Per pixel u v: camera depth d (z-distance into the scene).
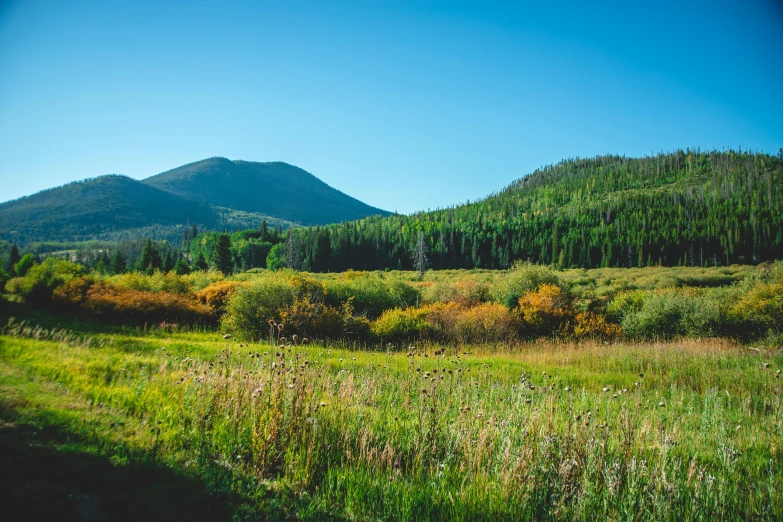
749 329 18.66
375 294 22.06
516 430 5.24
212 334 16.73
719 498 4.18
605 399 8.09
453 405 6.75
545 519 3.84
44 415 4.57
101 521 2.88
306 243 95.19
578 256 93.00
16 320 15.20
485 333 18.00
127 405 5.71
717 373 11.04
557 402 7.25
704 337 18.14
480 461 4.66
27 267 40.03
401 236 107.81
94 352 9.50
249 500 3.64
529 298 20.70
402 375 9.37
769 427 6.73
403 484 4.17
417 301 21.64
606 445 4.82
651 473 4.38
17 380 5.97
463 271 83.38
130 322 18.34
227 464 4.27
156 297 19.67
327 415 5.29
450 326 18.22
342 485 4.18
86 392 5.95
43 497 2.98
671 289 24.31
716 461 5.30
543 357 13.70
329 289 20.84
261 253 105.50
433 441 4.91
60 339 11.16
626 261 88.12
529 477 4.11
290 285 18.33
